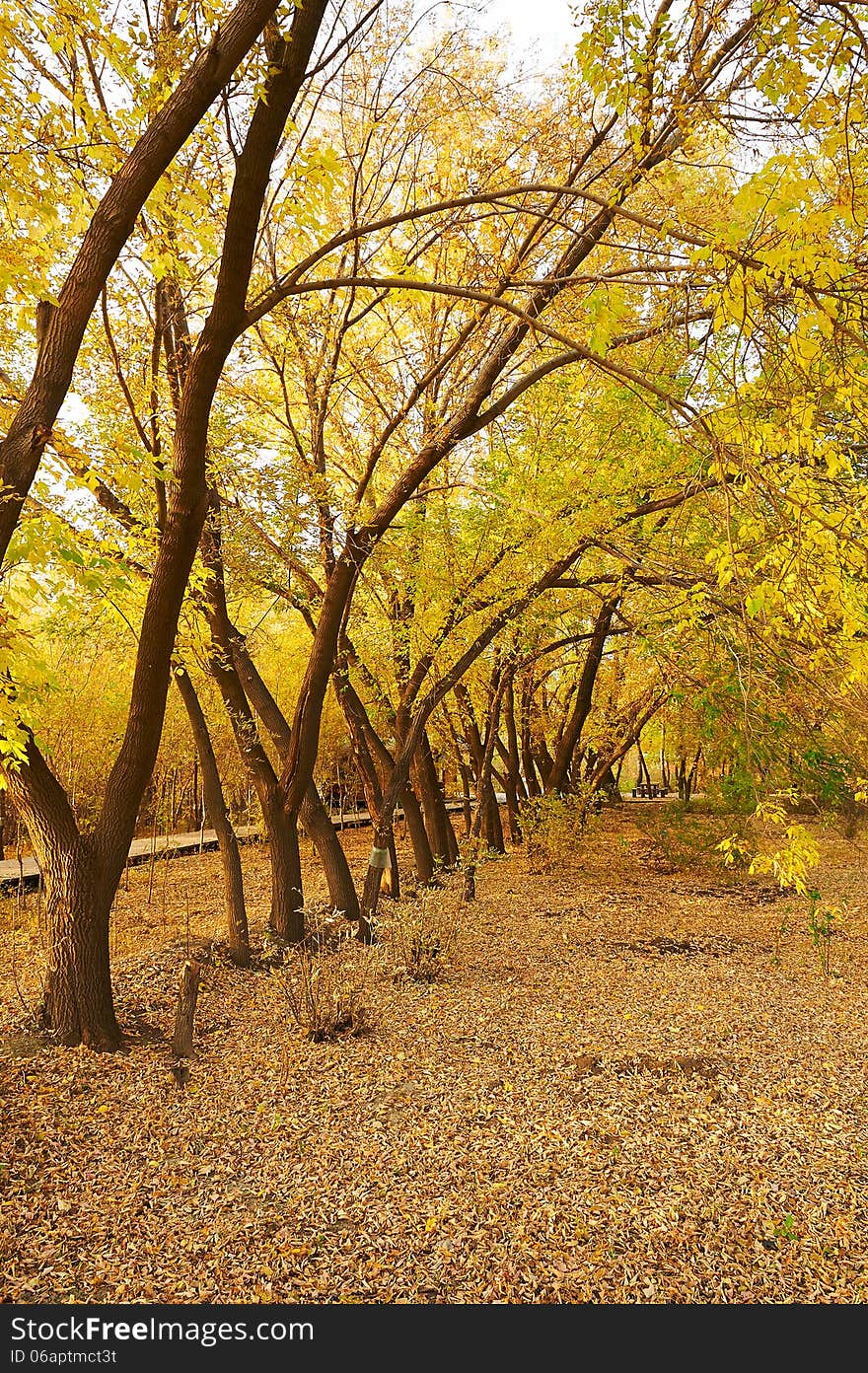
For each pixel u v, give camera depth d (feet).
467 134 24.86
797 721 16.52
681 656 23.12
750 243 8.29
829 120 8.54
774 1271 11.71
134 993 22.79
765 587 8.93
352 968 26.08
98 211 11.29
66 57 14.07
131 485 13.56
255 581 28.60
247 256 13.26
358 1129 15.65
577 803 44.42
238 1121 15.88
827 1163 14.55
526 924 33.12
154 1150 14.76
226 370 25.91
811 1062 19.20
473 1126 15.81
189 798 65.62
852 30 8.21
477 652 29.71
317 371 27.76
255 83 11.42
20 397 13.71
